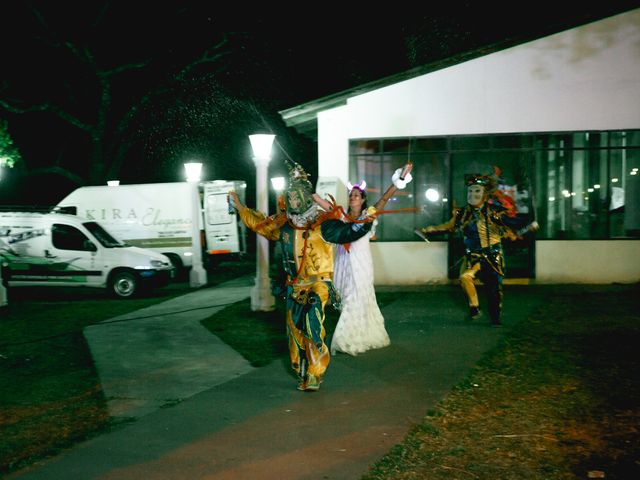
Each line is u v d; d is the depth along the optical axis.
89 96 27.78
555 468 4.68
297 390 6.59
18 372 7.84
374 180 13.87
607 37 13.01
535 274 13.39
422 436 5.29
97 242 15.48
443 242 13.70
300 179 6.36
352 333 7.89
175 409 6.09
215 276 20.03
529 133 13.34
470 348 8.10
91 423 5.87
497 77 13.36
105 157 27.14
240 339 9.27
